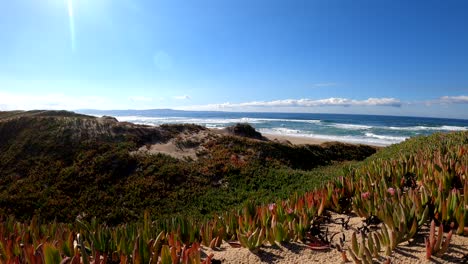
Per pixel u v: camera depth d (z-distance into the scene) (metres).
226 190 13.86
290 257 3.70
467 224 3.71
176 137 21.59
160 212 11.80
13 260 3.09
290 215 4.39
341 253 3.64
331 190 5.18
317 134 52.75
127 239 4.04
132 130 21.47
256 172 15.77
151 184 14.08
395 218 3.71
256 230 3.89
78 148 18.02
